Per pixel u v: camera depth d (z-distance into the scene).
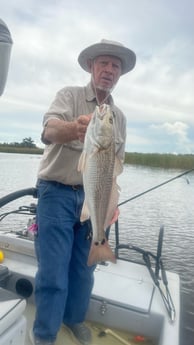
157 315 2.49
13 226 6.88
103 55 2.51
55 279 2.32
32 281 2.82
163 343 2.15
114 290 2.73
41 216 2.42
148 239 8.97
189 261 7.41
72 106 2.49
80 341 2.50
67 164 2.40
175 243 8.71
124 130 2.81
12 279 2.87
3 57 1.78
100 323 2.67
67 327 2.67
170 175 19.25
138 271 3.09
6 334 1.53
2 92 1.93
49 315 2.33
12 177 15.88
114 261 2.08
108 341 2.52
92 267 2.55
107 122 1.98
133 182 17.59
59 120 2.19
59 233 2.37
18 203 8.73
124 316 2.59
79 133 2.00
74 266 2.54
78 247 2.54
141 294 2.71
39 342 2.33
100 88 2.53
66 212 2.41
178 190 18.39
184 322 5.09
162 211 12.74
